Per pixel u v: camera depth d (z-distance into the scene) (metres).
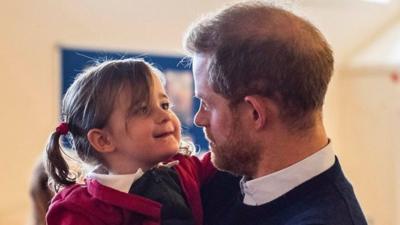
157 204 1.17
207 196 1.28
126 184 1.19
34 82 3.53
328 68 1.10
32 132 3.56
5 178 3.51
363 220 1.08
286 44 1.06
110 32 3.75
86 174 1.27
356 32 4.81
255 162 1.13
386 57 4.70
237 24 1.09
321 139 1.12
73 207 1.16
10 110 3.48
